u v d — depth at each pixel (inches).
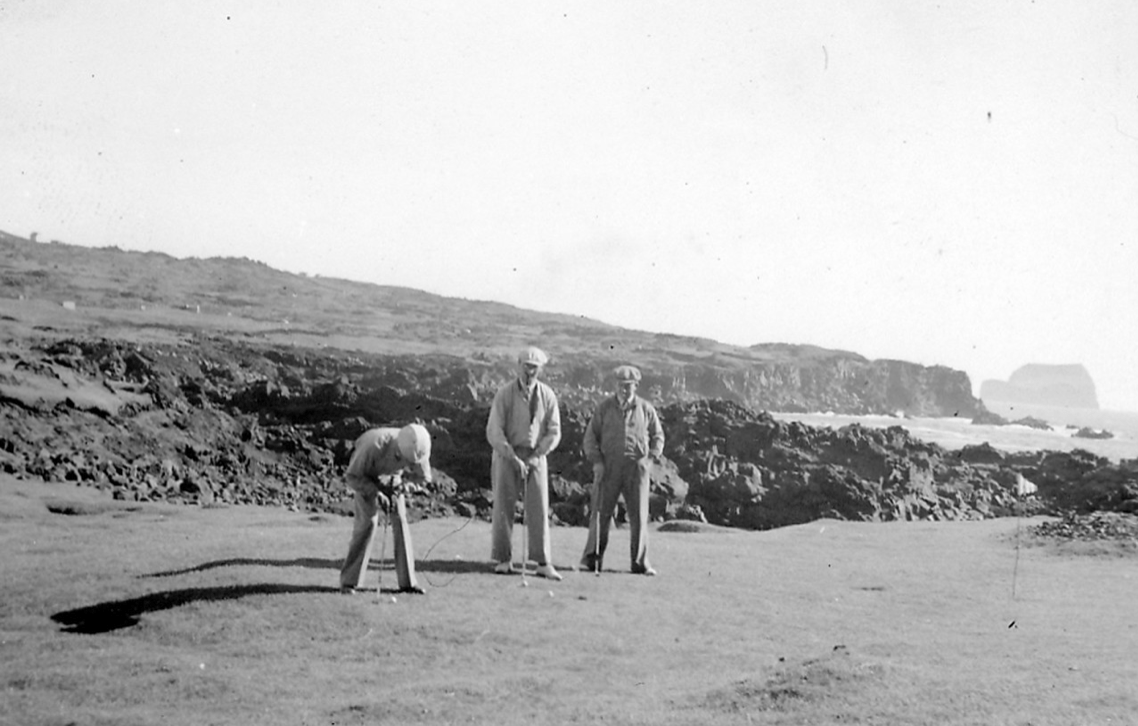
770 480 1224.8
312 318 3474.4
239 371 1905.8
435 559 501.4
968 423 4136.3
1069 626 397.7
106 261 3676.2
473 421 1289.4
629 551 589.6
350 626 358.6
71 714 270.5
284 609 372.8
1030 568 577.9
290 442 1234.6
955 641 360.2
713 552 614.9
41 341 2010.3
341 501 1028.5
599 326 4439.0
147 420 1166.3
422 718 267.4
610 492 506.3
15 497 751.1
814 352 4645.7
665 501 1135.0
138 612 370.3
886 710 259.4
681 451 1269.7
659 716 261.6
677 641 363.3
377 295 4328.3
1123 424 6446.9
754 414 1416.1
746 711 263.6
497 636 356.2
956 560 616.1
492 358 3058.6
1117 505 1250.0
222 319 3090.6
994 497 1321.4
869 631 385.4
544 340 3870.6
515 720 262.4
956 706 262.1
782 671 294.0
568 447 1227.2
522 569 466.9
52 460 938.7
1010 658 325.4
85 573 430.6
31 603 384.8
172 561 458.9
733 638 370.3
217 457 1135.6
